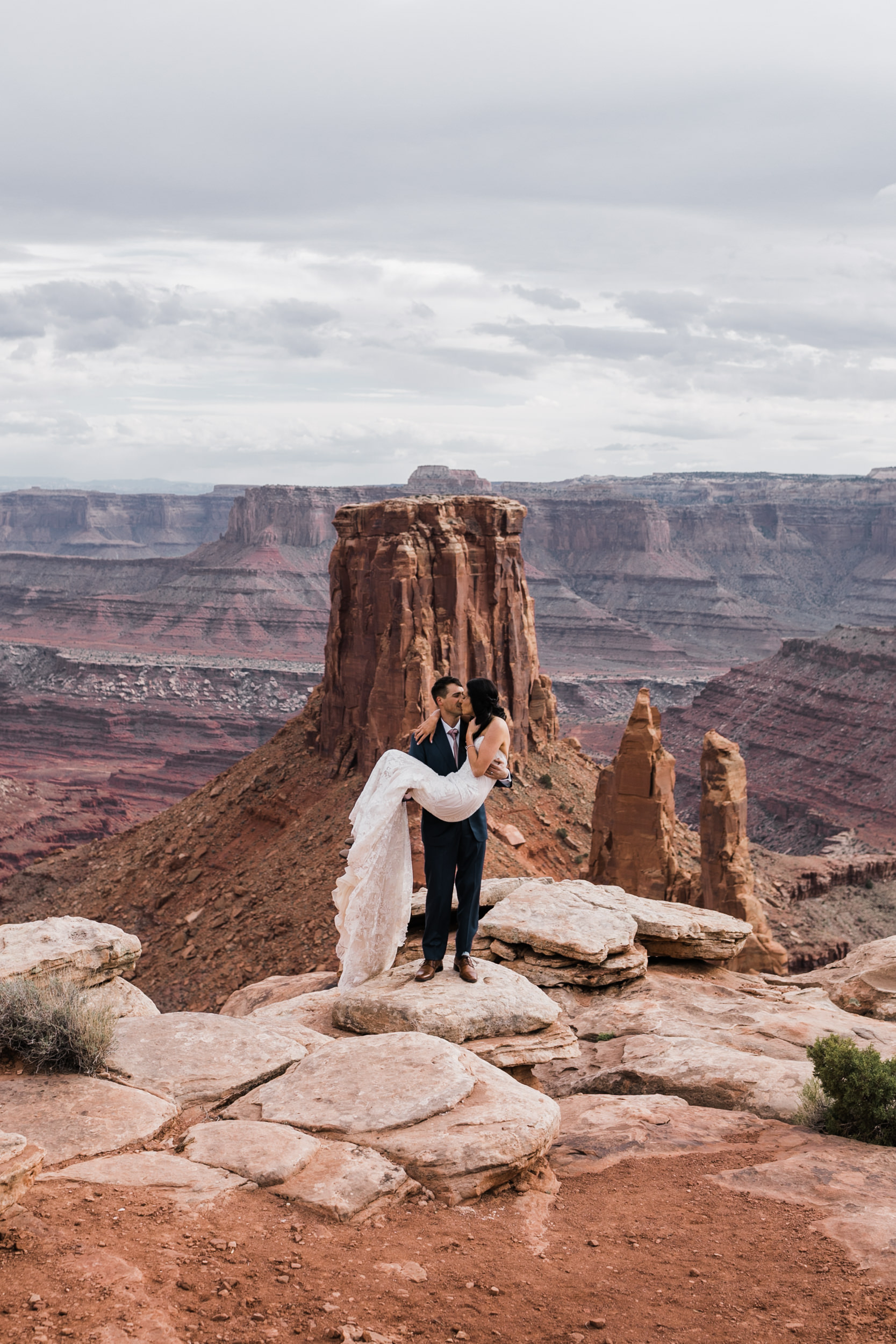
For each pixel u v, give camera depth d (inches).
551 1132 293.7
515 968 477.1
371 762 2049.7
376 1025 371.2
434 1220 252.2
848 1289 223.1
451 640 2119.8
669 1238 251.9
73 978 378.6
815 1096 334.3
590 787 2333.9
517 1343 200.7
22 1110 285.7
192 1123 293.0
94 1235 220.5
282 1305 204.1
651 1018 434.9
